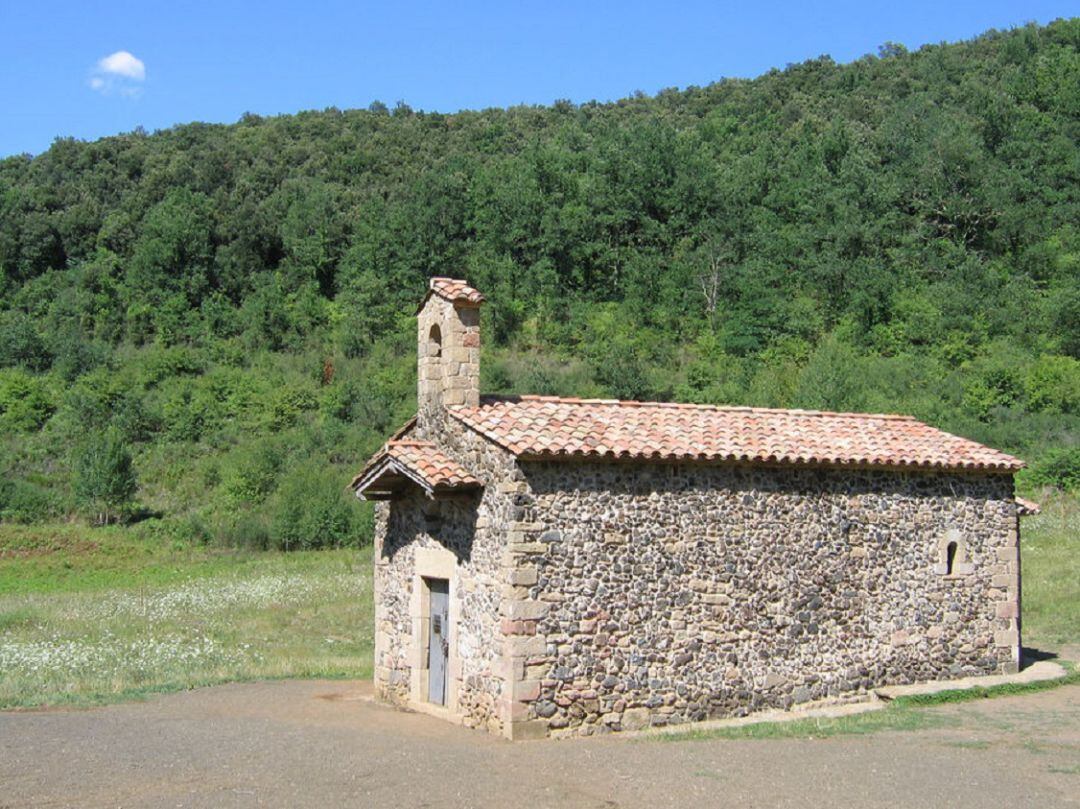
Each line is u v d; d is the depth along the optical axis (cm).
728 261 7675
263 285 8250
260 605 3222
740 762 1399
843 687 1911
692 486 1798
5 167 11031
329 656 2516
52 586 3675
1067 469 4650
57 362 6775
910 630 2000
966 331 6562
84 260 8944
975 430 5194
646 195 8356
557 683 1645
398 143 11769
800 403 5547
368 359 6975
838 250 7394
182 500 5053
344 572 3875
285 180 10325
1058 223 7694
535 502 1664
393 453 1828
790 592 1872
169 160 10781
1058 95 9056
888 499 2003
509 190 8331
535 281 7619
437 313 1889
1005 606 2106
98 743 1492
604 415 1862
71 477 5103
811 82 13038
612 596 1706
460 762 1402
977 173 7950
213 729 1614
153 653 2431
